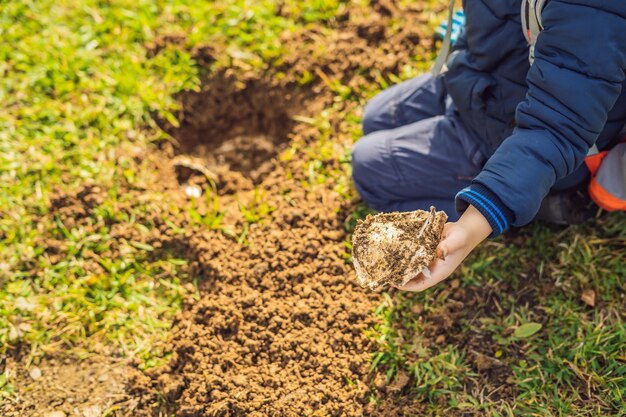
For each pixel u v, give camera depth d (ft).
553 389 3.60
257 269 4.06
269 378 3.74
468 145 3.85
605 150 3.56
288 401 3.67
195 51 4.92
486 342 3.78
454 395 3.64
